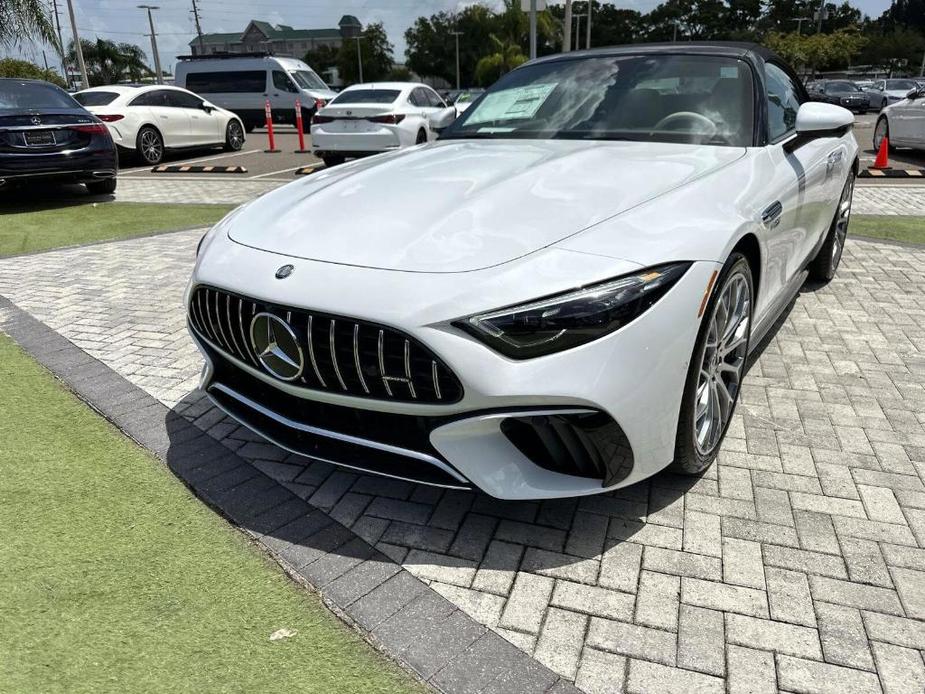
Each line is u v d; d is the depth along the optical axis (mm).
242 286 2188
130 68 53688
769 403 3137
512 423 2012
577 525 2297
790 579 2041
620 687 1688
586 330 1902
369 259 2100
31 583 2023
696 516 2336
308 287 2061
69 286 5051
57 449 2777
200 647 1803
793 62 57344
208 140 14133
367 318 1936
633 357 1961
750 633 1846
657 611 1925
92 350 3816
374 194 2523
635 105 3260
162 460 2703
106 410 3109
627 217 2201
